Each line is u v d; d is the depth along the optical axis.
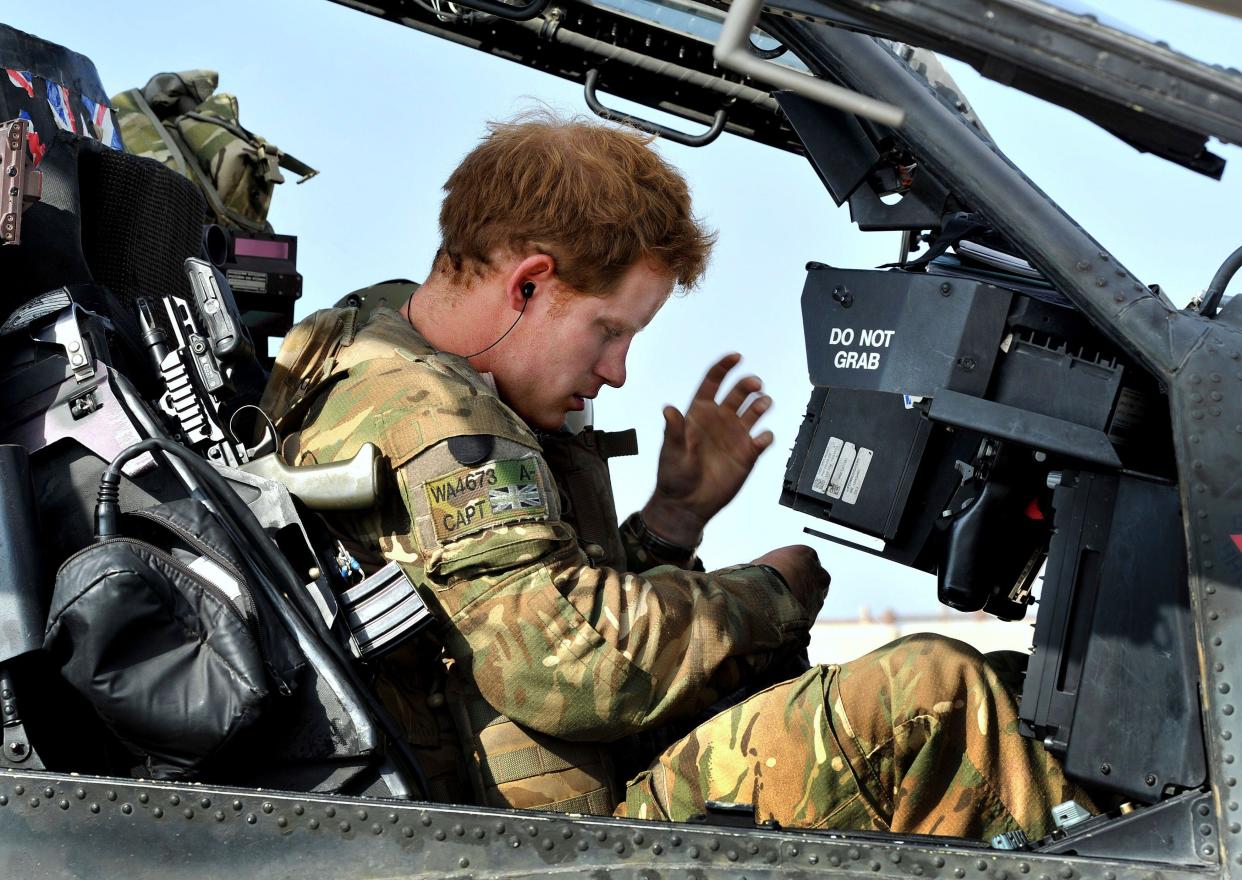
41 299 3.27
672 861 2.65
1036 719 2.70
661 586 3.21
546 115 3.56
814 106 2.93
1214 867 2.47
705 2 3.54
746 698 3.40
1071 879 2.52
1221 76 2.21
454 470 3.15
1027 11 2.24
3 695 2.88
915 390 2.76
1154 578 2.65
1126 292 2.59
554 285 3.42
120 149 4.20
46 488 3.13
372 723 2.90
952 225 2.95
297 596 3.02
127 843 2.73
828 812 3.01
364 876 2.69
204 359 3.30
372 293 3.90
